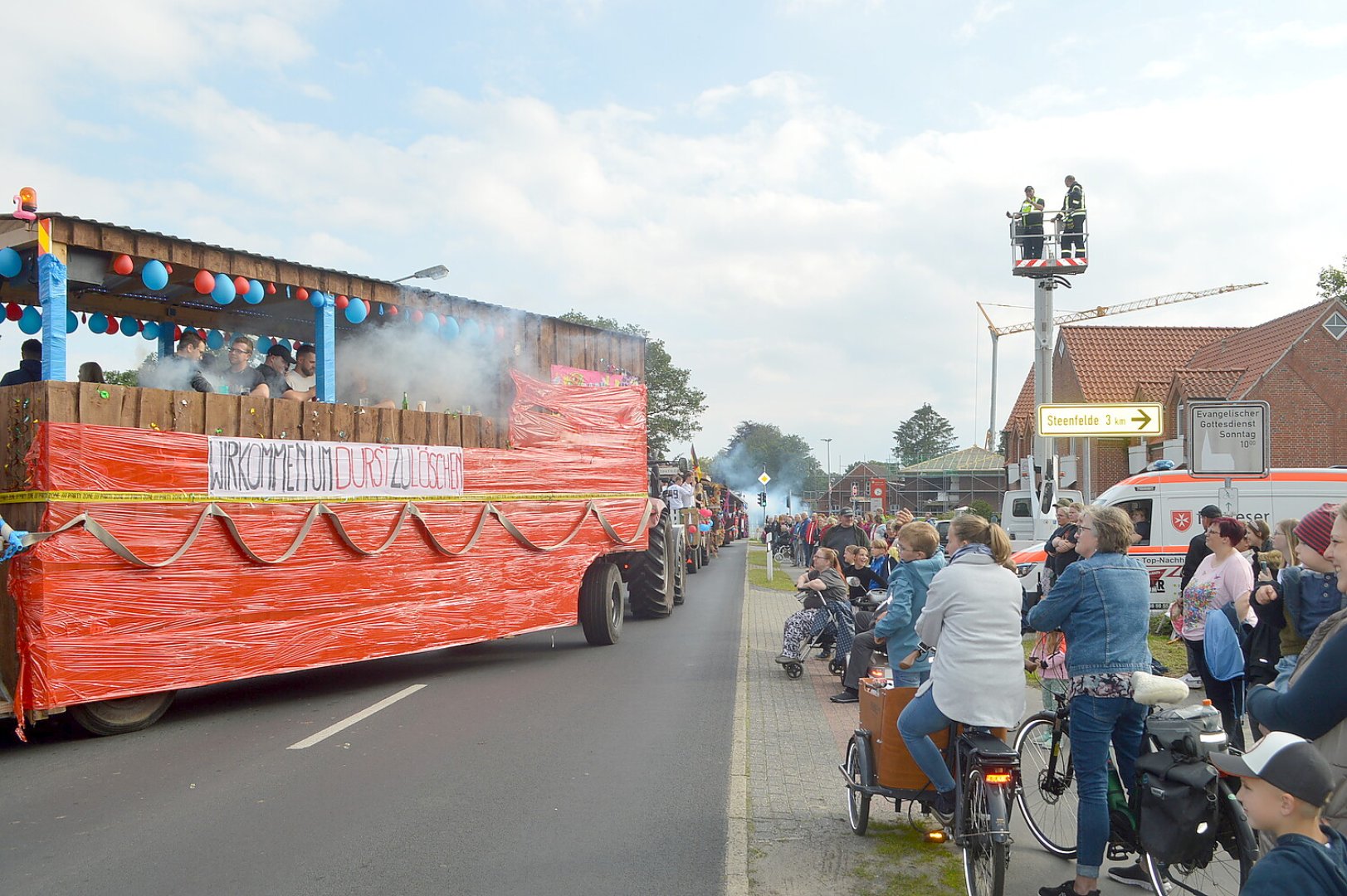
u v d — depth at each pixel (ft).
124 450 26.30
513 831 18.31
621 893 15.37
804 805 20.13
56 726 27.78
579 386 43.42
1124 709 15.07
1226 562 23.61
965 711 15.17
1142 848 14.71
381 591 33.27
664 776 22.08
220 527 28.53
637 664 38.27
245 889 15.51
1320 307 100.99
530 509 39.73
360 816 19.24
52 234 26.48
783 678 35.14
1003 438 184.34
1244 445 36.73
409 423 34.78
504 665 38.09
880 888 15.60
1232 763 8.57
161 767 23.16
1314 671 9.72
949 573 15.83
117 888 15.57
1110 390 122.11
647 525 47.60
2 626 25.11
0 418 26.13
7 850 17.39
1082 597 15.21
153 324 39.14
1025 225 68.23
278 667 29.94
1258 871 8.18
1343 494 48.37
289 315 38.96
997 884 13.88
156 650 26.81
